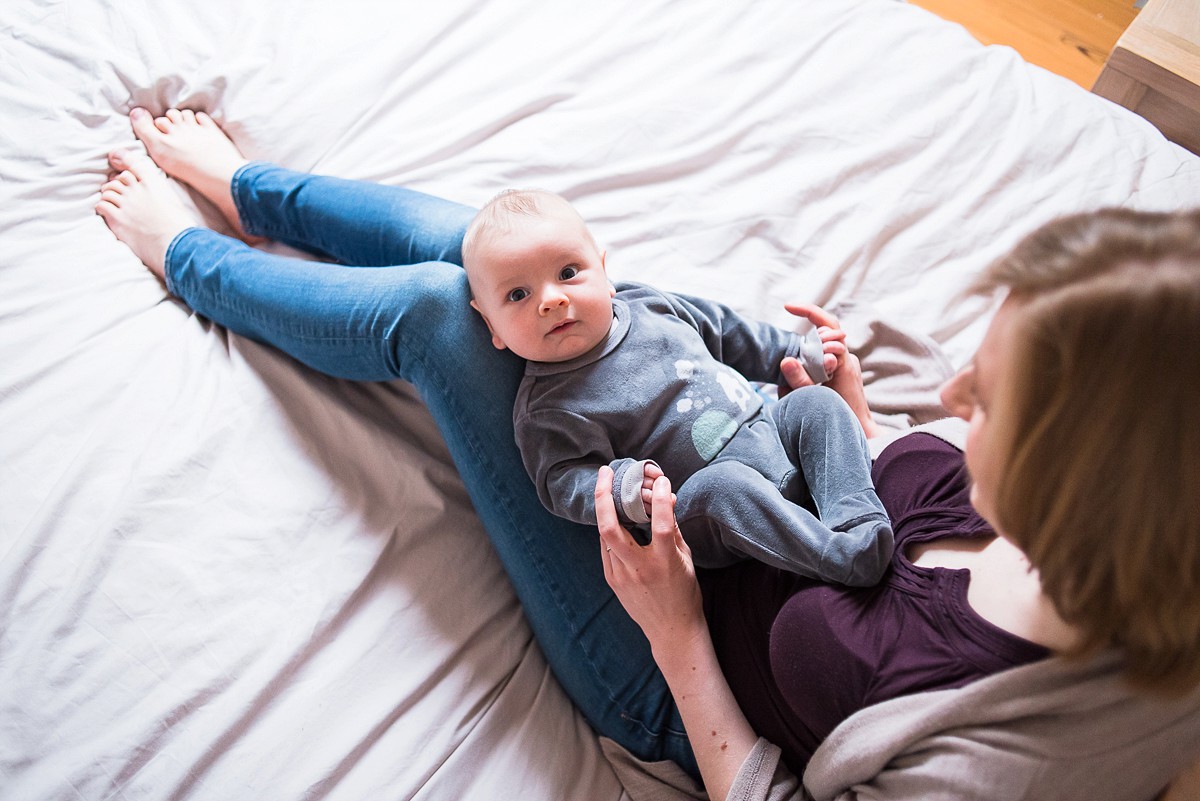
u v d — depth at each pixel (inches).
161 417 44.2
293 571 41.1
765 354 44.9
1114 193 55.4
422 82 59.3
